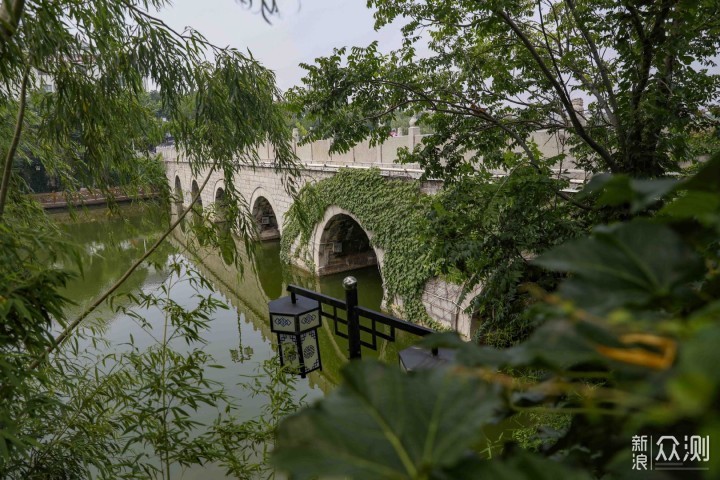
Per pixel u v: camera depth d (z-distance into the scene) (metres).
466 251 4.65
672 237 0.46
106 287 12.15
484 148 6.04
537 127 6.38
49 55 3.72
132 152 4.80
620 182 0.48
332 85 5.74
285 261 19.81
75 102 4.27
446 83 6.29
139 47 4.07
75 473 3.54
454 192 5.07
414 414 0.41
